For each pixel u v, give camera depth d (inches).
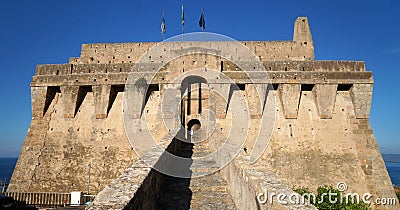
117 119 1115.3
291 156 1053.8
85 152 1075.9
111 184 261.3
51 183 1038.4
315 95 1122.7
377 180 1015.0
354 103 1109.7
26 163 1064.8
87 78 1131.9
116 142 1084.5
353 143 1068.5
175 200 394.0
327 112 1103.0
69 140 1095.0
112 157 1065.5
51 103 1161.4
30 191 1028.5
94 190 1024.9
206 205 376.5
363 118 1099.9
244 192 320.2
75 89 1130.0
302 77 1111.0
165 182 465.7
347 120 1103.6
